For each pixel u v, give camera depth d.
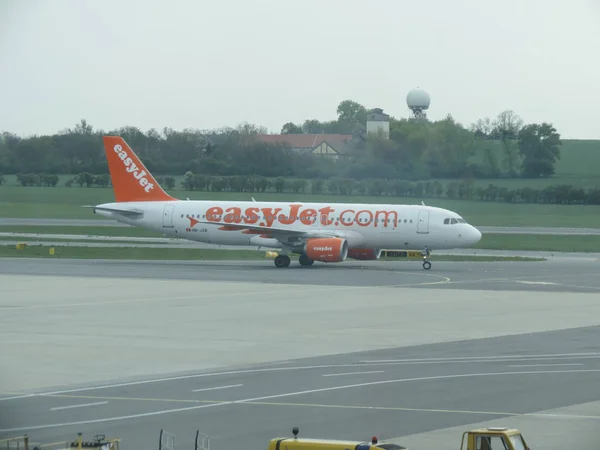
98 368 106.50
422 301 169.75
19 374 103.00
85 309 157.12
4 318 146.50
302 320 145.25
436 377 101.31
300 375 102.44
